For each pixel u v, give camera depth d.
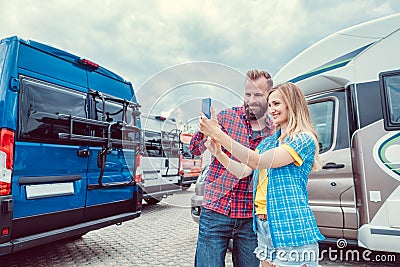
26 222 2.69
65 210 3.04
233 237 1.71
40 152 2.82
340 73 3.40
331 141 3.43
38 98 2.84
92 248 4.00
